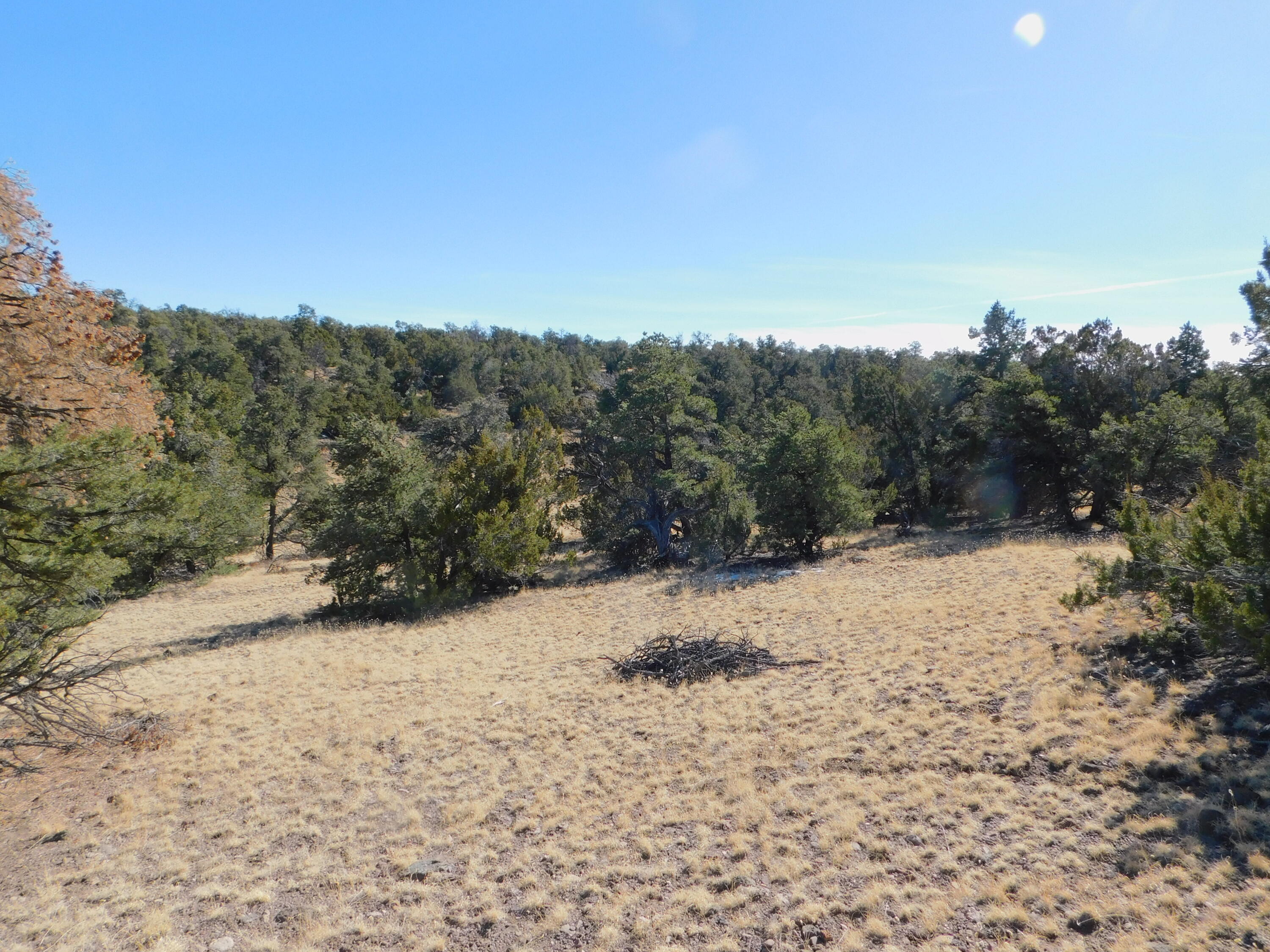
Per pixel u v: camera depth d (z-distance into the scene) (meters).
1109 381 26.02
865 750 9.34
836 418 48.94
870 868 6.74
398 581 26.31
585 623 20.64
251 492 42.00
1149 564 9.58
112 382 11.18
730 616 18.69
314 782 10.98
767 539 26.75
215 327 114.31
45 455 8.53
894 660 12.53
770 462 26.03
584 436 37.62
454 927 6.98
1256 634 7.30
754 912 6.45
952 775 8.23
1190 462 21.16
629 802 9.11
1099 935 5.24
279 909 7.66
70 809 10.81
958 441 32.78
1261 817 5.91
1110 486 23.47
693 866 7.37
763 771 9.37
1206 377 24.77
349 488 26.03
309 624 25.22
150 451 11.95
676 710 12.16
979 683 10.54
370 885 7.95
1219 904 5.21
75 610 11.69
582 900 7.15
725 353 75.19
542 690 14.34
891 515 36.75
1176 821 6.30
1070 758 7.85
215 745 12.76
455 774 10.80
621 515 32.34
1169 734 7.70
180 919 7.61
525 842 8.52
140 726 12.97
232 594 34.72
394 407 81.56
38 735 10.13
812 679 12.58
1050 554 19.00
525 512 26.89
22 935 7.50
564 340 164.25
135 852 9.29
